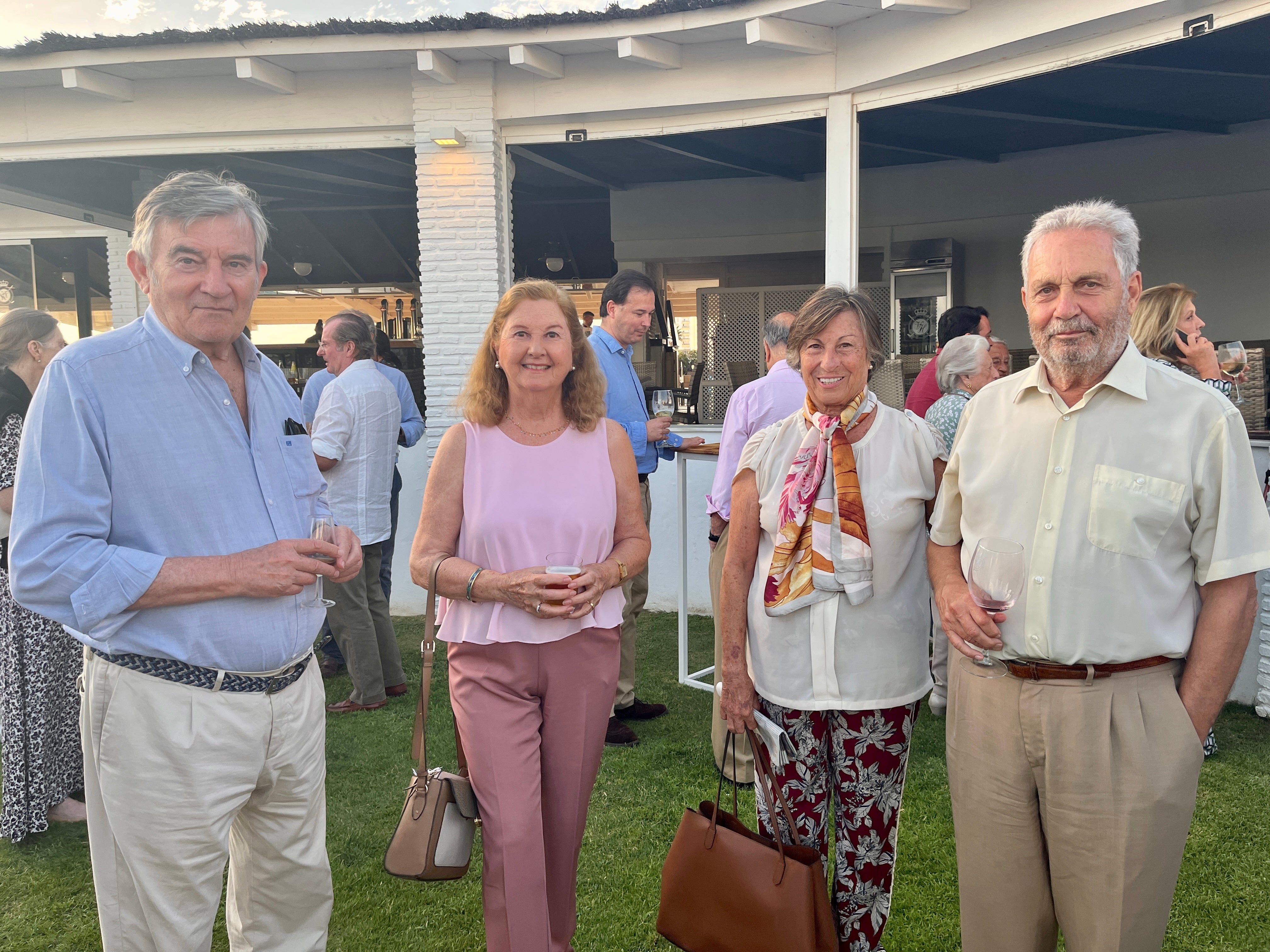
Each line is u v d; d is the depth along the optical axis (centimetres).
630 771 345
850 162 527
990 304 864
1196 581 156
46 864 283
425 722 196
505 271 597
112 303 913
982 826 168
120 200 848
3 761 309
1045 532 158
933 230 880
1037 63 449
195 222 159
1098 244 151
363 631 423
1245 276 761
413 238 1070
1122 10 394
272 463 176
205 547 163
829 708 192
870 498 191
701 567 591
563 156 807
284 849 185
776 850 179
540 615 187
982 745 167
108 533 157
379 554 438
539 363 197
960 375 366
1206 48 541
